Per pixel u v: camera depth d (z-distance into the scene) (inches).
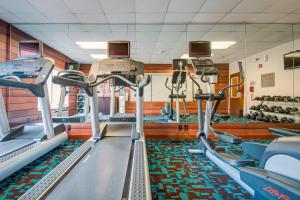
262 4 137.3
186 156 122.4
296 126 174.7
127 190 51.6
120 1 131.6
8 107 166.1
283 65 191.6
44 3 134.7
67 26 175.0
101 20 165.5
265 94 196.5
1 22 162.1
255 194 65.9
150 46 214.1
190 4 136.4
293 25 178.1
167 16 157.1
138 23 170.6
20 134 130.4
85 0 130.3
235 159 83.4
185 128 171.6
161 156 122.4
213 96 108.7
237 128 173.9
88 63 244.4
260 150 82.2
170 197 73.1
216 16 158.1
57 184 55.2
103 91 248.2
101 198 47.6
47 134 125.5
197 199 71.9
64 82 66.3
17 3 134.3
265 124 175.0
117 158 79.6
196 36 194.1
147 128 171.5
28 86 86.4
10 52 170.4
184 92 222.4
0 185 81.4
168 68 228.1
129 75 114.2
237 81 208.7
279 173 55.6
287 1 133.2
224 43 206.8
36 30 182.4
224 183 85.4
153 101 226.5
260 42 196.4
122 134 125.3
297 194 41.7
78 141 159.3
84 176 61.1
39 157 111.5
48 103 125.8
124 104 229.8
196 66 112.3
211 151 104.2
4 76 110.3
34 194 48.6
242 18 161.5
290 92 189.0
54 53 219.8
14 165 86.8
